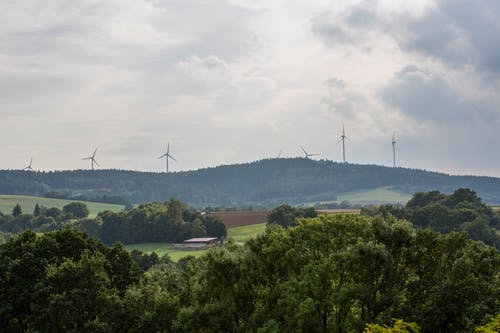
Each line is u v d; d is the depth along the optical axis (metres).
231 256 59.06
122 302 63.09
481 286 56.09
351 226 61.84
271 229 65.12
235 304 58.12
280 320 56.78
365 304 55.69
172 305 62.34
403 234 58.28
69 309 60.44
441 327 55.69
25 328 63.19
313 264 57.06
